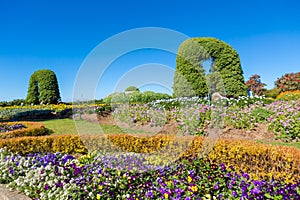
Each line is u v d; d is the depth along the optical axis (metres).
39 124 8.32
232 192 3.12
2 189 3.70
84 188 3.38
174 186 3.38
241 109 7.98
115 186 3.49
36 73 18.00
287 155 3.78
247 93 11.38
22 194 3.56
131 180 3.69
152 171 4.07
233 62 11.04
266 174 3.75
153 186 3.46
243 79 11.38
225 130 6.89
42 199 3.34
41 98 17.67
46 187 3.44
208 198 3.10
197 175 3.72
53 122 10.03
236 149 4.22
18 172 4.04
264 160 3.97
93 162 4.42
